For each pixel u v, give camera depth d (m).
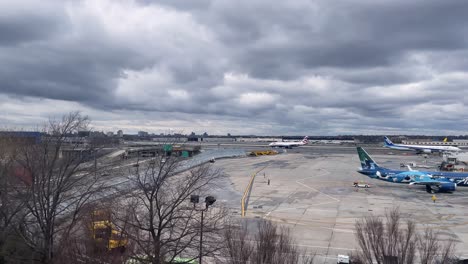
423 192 94.94
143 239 36.06
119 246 33.50
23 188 40.91
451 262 36.75
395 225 40.16
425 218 65.56
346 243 50.62
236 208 72.75
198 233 40.16
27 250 38.16
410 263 32.00
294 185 105.25
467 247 48.78
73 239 33.00
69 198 45.16
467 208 74.81
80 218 36.56
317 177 123.50
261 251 32.56
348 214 68.69
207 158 181.50
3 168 42.72
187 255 41.06
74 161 47.31
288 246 37.00
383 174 102.19
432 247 37.16
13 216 40.94
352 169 148.25
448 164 150.00
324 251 47.38
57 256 32.38
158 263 31.72
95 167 53.06
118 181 54.91
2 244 36.81
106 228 34.62
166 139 108.81
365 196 88.44
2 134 56.56
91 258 29.67
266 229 44.78
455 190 98.19
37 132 52.66
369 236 36.41
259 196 86.94
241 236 39.19
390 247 33.34
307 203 79.06
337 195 89.50
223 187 99.81
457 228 58.66
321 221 63.09
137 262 34.09
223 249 39.12
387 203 79.69
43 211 40.81
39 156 41.16
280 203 78.62
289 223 61.44
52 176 42.84
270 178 120.19
